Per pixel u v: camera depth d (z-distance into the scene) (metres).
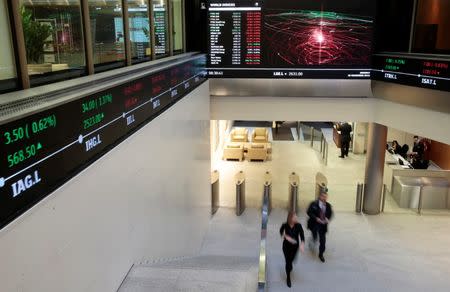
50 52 3.37
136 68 4.88
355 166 16.14
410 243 9.59
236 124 25.28
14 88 2.85
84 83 3.45
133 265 4.82
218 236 10.14
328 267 7.97
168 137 6.23
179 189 7.09
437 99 7.91
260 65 9.66
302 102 10.10
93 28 4.23
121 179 4.30
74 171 3.17
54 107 2.78
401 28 9.16
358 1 9.14
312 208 8.36
